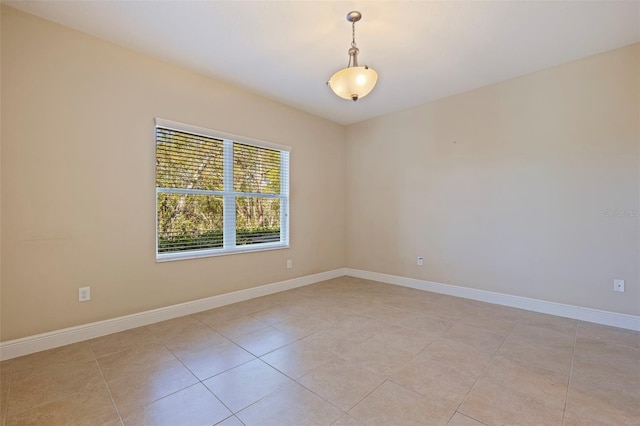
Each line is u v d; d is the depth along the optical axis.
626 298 2.76
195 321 2.97
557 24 2.38
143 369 2.07
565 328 2.77
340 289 4.19
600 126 2.87
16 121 2.24
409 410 1.64
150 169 2.91
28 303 2.30
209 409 1.66
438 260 4.02
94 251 2.60
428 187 4.11
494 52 2.81
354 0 2.10
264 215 3.98
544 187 3.19
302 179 4.40
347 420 1.57
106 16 2.30
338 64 3.03
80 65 2.51
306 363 2.15
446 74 3.26
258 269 3.84
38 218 2.34
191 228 3.26
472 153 3.70
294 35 2.54
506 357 2.23
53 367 2.09
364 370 2.06
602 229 2.87
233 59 2.94
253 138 3.74
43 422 1.55
